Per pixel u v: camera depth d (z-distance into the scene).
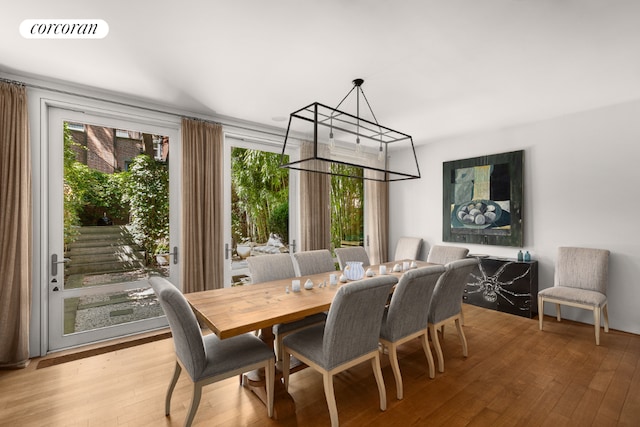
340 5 1.84
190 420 1.76
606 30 2.09
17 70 2.68
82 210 3.13
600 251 3.50
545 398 2.21
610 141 3.57
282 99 3.35
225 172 4.04
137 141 3.44
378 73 2.73
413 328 2.35
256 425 1.94
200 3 1.83
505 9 1.88
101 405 2.13
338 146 5.27
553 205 3.99
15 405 2.13
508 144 4.38
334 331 1.83
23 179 2.69
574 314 3.84
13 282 2.65
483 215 4.57
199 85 2.99
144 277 3.47
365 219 5.75
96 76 2.79
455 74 2.75
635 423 1.94
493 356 2.88
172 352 2.93
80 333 3.09
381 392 2.08
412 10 1.89
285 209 4.61
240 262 4.16
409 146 5.51
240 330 1.74
